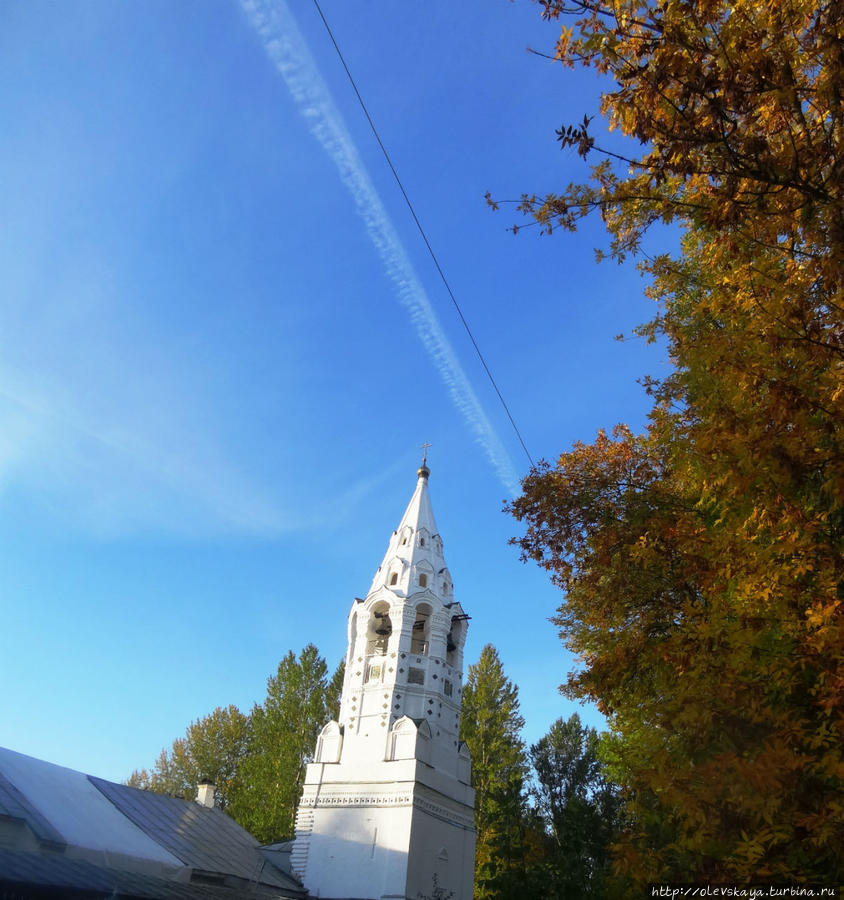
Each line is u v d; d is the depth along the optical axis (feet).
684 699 32.89
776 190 29.43
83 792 87.61
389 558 137.28
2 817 66.44
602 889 49.03
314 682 184.34
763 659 32.50
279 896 94.63
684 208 33.94
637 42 30.07
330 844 110.32
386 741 115.96
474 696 189.88
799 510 30.96
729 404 34.37
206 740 198.59
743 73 27.86
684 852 33.27
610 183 34.68
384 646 128.57
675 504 44.42
